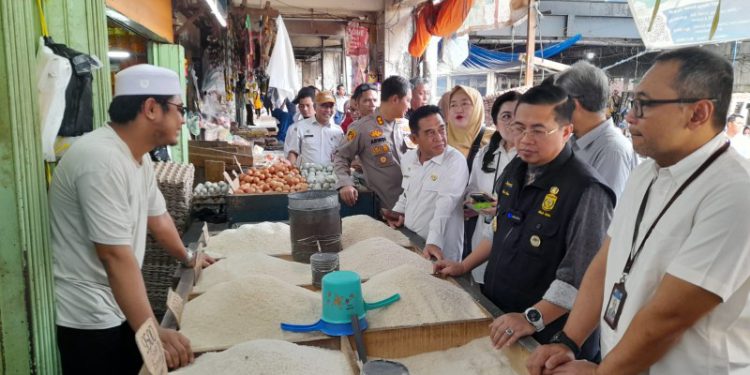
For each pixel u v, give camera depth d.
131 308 1.69
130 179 1.80
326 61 16.56
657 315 1.06
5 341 1.62
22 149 1.60
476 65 10.16
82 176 1.67
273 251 2.42
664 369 1.12
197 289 1.97
